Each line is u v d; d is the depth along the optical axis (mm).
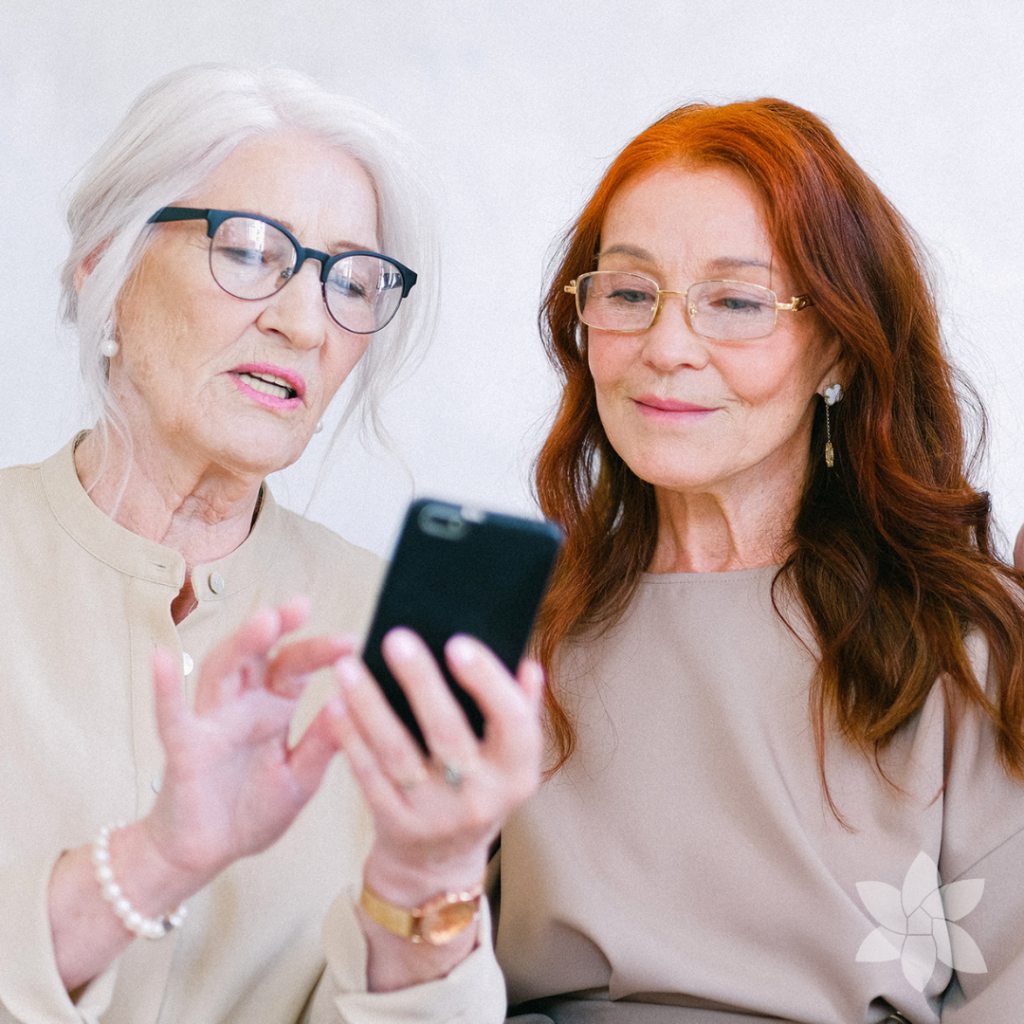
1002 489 2729
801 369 1679
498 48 3090
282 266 1540
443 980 1199
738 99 1961
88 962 1205
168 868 1155
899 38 2920
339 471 2947
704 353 1625
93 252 1610
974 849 1580
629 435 1683
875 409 1738
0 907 1209
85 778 1448
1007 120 2875
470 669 955
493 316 3059
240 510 1663
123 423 1587
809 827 1613
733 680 1679
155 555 1548
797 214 1632
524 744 975
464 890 1129
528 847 1681
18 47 3100
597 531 1859
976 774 1606
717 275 1641
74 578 1544
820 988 1549
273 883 1526
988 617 1646
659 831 1646
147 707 1500
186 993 1461
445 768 994
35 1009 1195
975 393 1993
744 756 1633
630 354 1662
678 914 1609
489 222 3068
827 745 1635
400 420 3016
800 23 2975
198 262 1517
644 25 3047
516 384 3043
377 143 1645
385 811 1020
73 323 1688
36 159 3096
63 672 1503
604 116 3062
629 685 1734
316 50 3113
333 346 1604
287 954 1520
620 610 1797
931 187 2889
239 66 1615
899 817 1594
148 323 1546
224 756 1106
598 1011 1610
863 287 1705
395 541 1054
